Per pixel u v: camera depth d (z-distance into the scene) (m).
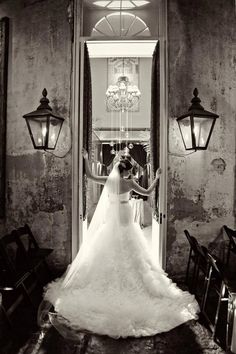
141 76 8.85
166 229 4.71
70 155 4.78
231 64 4.92
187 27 4.82
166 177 4.71
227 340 2.88
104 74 8.86
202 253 3.60
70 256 4.75
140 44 5.38
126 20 5.56
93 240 4.13
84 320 3.25
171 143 4.73
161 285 3.84
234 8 4.99
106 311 3.38
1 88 4.98
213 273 3.62
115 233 4.07
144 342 2.99
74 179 4.78
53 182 4.82
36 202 4.87
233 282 3.19
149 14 5.43
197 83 4.80
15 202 4.95
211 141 4.83
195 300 3.70
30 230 4.70
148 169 9.69
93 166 9.53
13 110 5.00
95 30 5.54
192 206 4.76
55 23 4.90
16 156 4.97
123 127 9.17
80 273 3.92
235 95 4.91
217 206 4.82
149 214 10.04
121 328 3.12
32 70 4.95
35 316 3.49
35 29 4.97
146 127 9.15
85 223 5.02
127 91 8.29
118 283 3.78
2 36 5.02
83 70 4.89
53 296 3.74
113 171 4.29
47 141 4.08
